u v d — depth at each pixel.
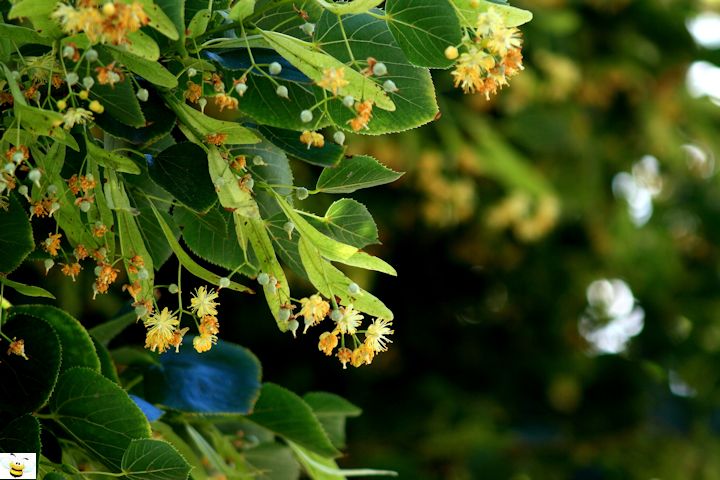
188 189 1.35
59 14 1.27
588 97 3.74
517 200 3.35
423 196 3.39
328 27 1.35
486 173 3.39
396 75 1.35
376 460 3.45
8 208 1.37
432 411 3.72
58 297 2.40
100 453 1.38
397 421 3.68
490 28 1.32
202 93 1.34
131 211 1.35
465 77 1.32
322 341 1.34
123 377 1.52
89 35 1.27
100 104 1.33
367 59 1.34
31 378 1.38
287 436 1.53
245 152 1.39
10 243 1.37
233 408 1.50
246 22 1.34
